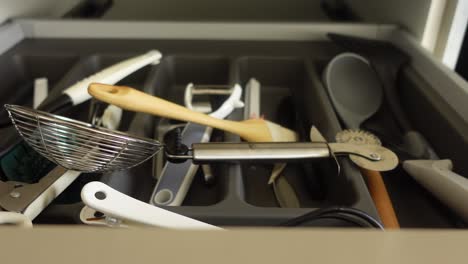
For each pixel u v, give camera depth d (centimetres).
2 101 76
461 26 71
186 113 54
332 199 55
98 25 90
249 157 51
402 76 76
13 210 42
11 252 25
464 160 54
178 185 52
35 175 53
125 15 145
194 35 90
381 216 48
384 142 62
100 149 46
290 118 71
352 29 88
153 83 71
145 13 149
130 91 50
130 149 48
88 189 40
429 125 64
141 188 56
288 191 55
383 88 74
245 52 84
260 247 26
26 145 56
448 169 51
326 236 27
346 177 50
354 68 75
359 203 46
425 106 66
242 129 58
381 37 88
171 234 26
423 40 76
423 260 26
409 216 53
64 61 82
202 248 26
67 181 48
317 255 26
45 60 83
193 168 55
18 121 46
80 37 90
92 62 82
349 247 26
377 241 26
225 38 90
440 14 73
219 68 83
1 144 56
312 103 72
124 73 66
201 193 55
